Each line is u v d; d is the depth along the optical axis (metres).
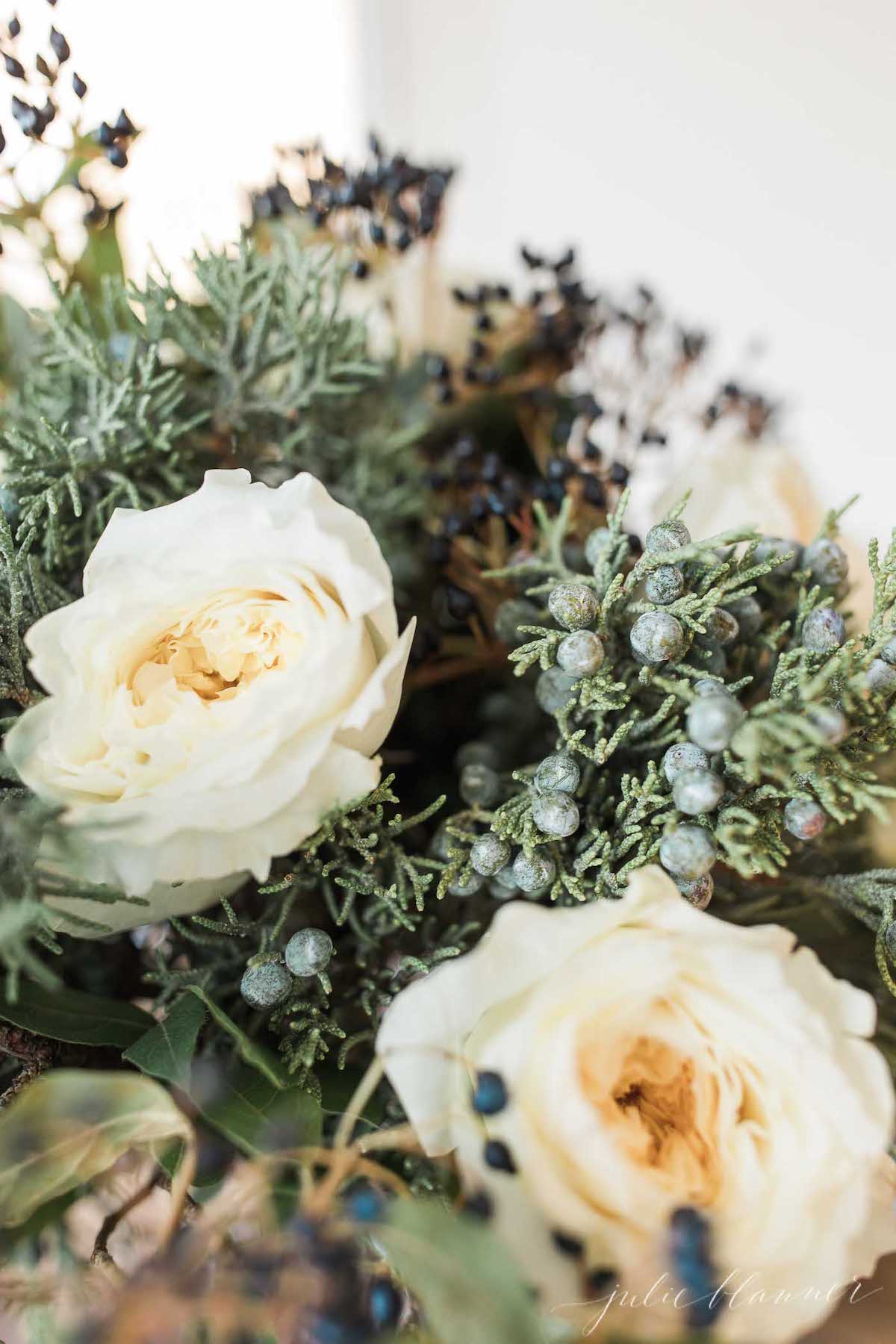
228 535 0.31
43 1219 0.31
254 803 0.29
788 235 0.73
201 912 0.36
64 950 0.36
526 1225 0.28
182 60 0.73
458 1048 0.29
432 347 0.48
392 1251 0.27
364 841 0.32
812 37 0.69
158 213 0.60
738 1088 0.29
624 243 0.79
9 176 0.38
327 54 0.81
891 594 0.32
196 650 0.32
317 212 0.42
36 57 0.37
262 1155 0.28
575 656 0.32
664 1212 0.28
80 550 0.37
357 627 0.30
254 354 0.39
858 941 0.35
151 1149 0.30
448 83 0.82
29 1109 0.28
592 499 0.41
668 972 0.28
